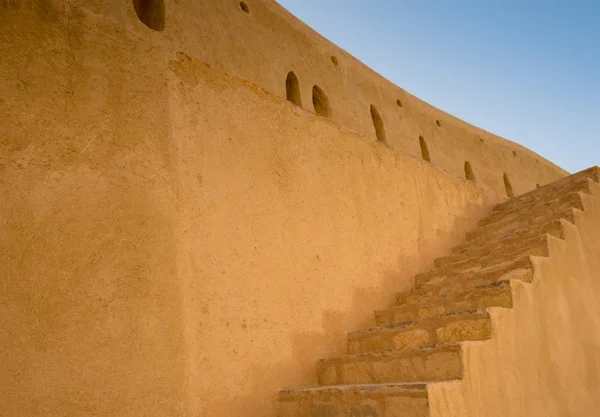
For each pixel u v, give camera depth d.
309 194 4.44
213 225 3.56
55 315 2.65
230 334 3.42
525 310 3.65
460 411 2.80
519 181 8.73
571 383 3.86
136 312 2.96
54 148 2.88
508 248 4.48
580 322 4.21
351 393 3.04
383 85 6.71
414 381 3.19
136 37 3.54
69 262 2.77
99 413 2.68
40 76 2.93
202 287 3.35
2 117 2.71
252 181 3.96
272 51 5.07
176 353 3.08
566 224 4.52
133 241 3.07
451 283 4.47
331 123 4.98
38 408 2.48
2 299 2.49
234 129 3.97
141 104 3.38
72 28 3.18
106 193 3.03
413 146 6.69
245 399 3.36
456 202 6.35
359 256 4.71
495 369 3.18
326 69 5.78
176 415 2.97
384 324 4.42
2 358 2.43
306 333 3.96
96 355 2.74
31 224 2.68
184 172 3.49
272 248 3.93
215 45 4.37
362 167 5.14
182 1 4.18
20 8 2.96
